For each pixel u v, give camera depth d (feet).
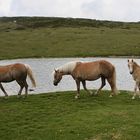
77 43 328.49
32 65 213.87
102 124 55.26
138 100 70.95
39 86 130.21
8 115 63.05
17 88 126.21
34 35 374.02
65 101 71.31
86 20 523.70
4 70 72.69
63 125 56.03
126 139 49.16
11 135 53.72
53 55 281.54
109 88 125.59
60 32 388.37
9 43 329.93
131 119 57.16
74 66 72.49
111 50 295.89
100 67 70.95
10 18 572.51
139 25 478.18
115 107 65.10
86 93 78.95
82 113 61.67
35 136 52.47
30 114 63.21
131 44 318.04
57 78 73.97
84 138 50.44
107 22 515.09
